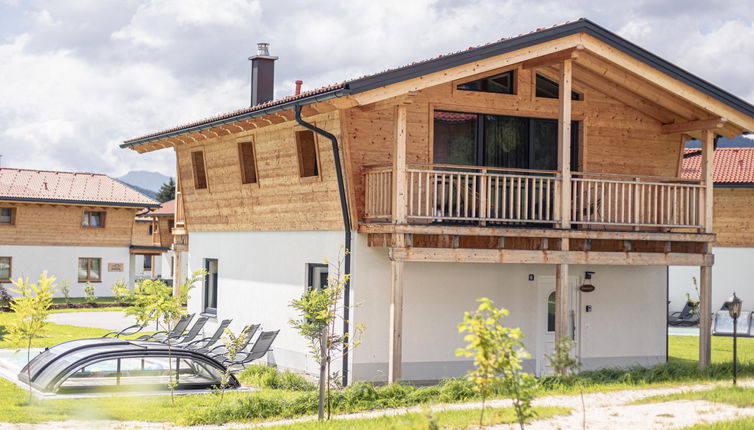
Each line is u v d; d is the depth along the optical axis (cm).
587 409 1216
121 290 1502
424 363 1761
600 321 1966
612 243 1783
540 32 1603
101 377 1534
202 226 2359
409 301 1755
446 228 1584
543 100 1878
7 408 1310
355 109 1598
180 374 1597
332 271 1775
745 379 1529
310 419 1278
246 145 2114
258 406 1345
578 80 1912
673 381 1529
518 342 886
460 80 1798
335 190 1739
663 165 1989
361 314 1694
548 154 1908
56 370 1510
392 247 1562
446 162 1805
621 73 1784
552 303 1908
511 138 1877
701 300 1792
